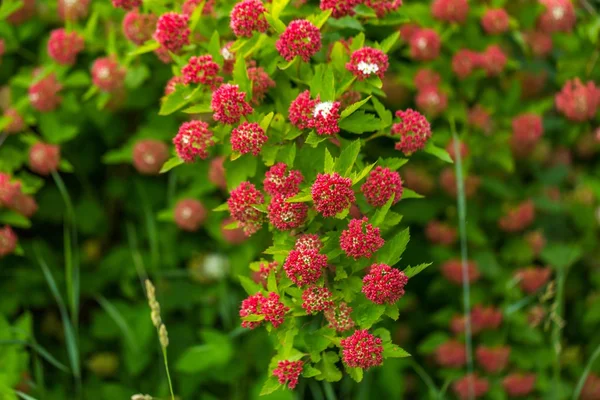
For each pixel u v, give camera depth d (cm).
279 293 135
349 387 178
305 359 137
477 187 179
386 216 136
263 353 177
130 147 176
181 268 184
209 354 171
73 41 170
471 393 173
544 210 184
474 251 180
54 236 186
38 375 170
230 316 178
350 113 135
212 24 149
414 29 173
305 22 137
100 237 188
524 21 177
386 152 179
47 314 185
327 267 136
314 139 135
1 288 178
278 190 135
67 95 175
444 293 187
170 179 177
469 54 172
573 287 187
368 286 131
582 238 184
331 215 131
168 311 183
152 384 180
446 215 182
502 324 180
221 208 141
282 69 141
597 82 183
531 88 183
